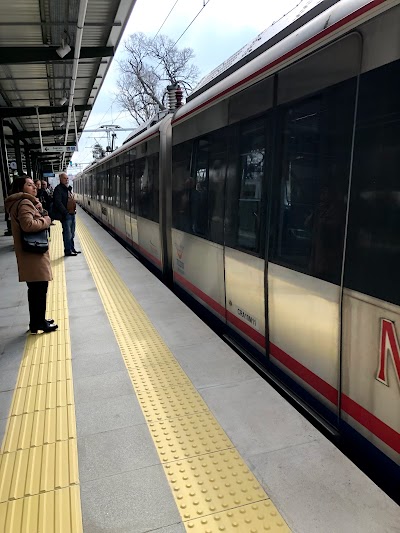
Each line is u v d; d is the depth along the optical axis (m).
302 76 3.10
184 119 6.03
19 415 3.10
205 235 5.31
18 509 2.18
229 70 4.86
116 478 2.37
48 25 7.73
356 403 2.64
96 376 3.65
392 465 2.38
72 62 8.98
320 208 2.90
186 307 5.51
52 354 4.17
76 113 17.59
